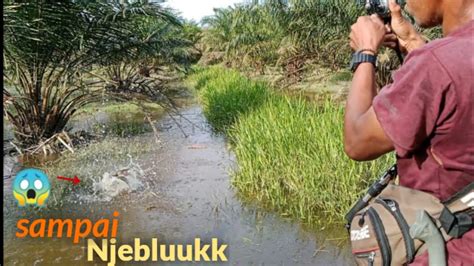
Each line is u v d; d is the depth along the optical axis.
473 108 1.19
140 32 10.17
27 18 7.86
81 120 11.83
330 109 7.08
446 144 1.25
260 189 5.98
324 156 5.39
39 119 8.93
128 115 12.59
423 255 1.31
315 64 16.69
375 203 1.43
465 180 1.26
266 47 21.30
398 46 1.77
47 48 8.45
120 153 8.32
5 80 9.03
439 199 1.32
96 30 8.73
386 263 1.34
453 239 1.29
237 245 4.54
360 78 1.47
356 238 1.44
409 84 1.23
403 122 1.23
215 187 6.28
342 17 13.52
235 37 23.83
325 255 4.26
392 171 1.54
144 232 4.91
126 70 17.50
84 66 9.45
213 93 13.73
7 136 9.50
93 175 6.91
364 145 1.35
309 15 14.67
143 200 5.86
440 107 1.21
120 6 8.79
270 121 7.21
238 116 9.67
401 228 1.33
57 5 7.98
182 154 8.21
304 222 4.97
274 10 16.16
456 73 1.18
